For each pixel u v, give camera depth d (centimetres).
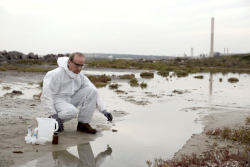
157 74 2958
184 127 625
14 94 1107
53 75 515
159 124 655
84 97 556
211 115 768
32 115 695
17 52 5394
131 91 1366
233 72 3675
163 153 447
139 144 494
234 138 518
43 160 395
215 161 392
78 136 531
